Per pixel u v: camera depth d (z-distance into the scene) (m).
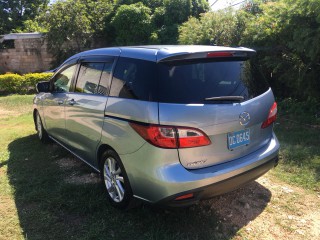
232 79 3.21
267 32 7.21
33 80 14.33
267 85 3.71
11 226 3.31
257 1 9.61
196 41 9.73
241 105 3.10
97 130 3.61
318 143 5.27
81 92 4.14
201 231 3.12
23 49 18.67
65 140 4.75
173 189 2.78
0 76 13.96
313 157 4.65
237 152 3.13
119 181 3.42
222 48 3.28
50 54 18.69
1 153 5.52
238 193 3.82
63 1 17.14
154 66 3.02
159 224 3.21
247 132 3.21
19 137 6.51
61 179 4.37
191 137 2.81
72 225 3.30
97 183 4.15
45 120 5.48
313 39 5.87
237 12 9.05
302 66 6.80
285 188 3.91
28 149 5.68
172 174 2.79
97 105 3.61
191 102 2.86
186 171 2.83
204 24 9.71
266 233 3.10
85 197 3.78
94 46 19.19
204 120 2.85
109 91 3.52
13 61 18.95
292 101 7.51
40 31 18.97
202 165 2.93
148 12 17.73
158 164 2.82
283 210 3.46
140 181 3.02
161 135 2.78
